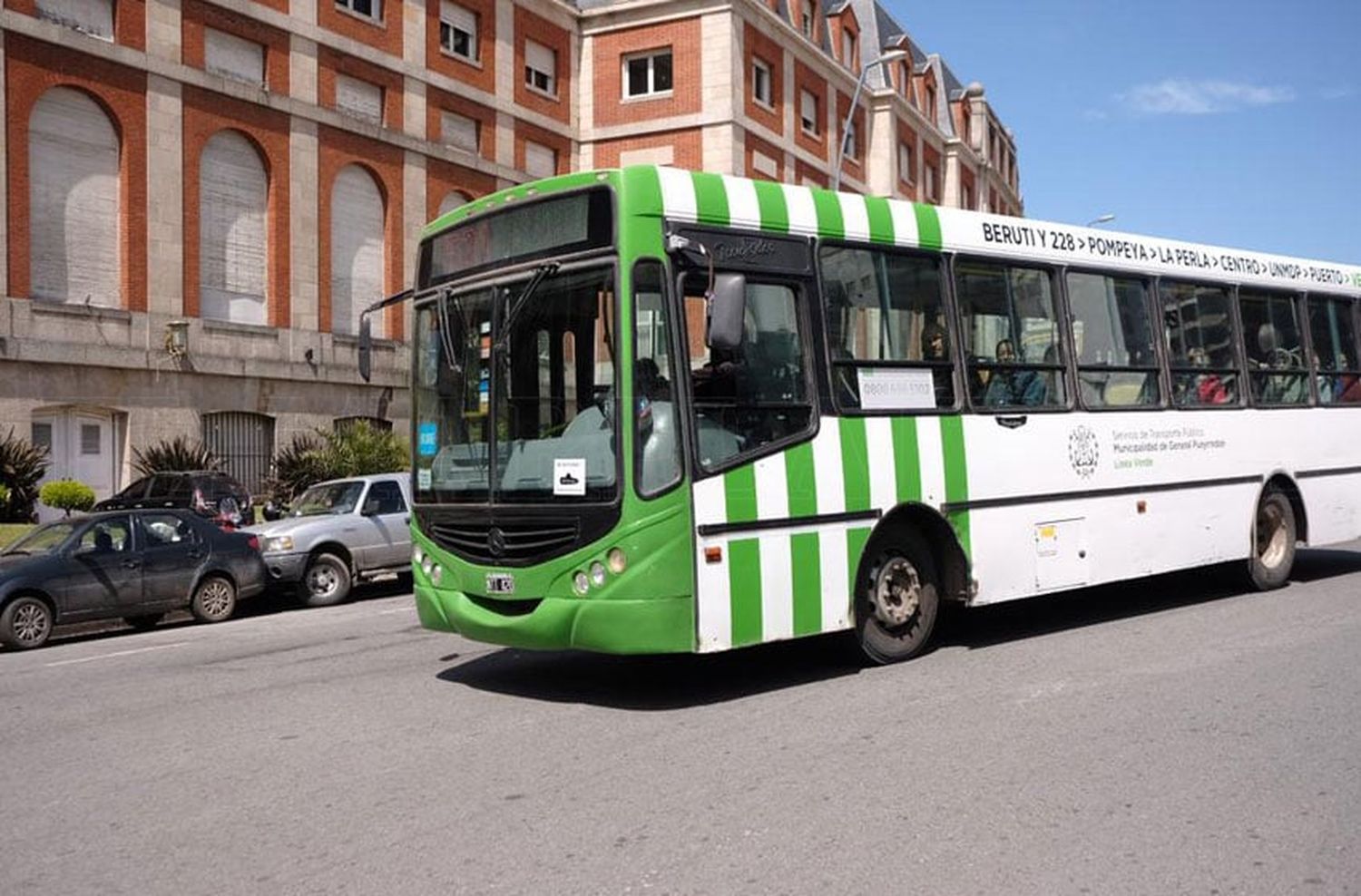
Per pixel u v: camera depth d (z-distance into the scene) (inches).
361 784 243.1
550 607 295.4
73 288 952.3
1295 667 331.6
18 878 195.8
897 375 344.5
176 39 1011.9
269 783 247.3
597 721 290.4
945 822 208.7
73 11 947.3
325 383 1141.7
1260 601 451.2
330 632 499.2
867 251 343.0
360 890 184.2
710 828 207.6
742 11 1464.1
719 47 1428.4
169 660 438.6
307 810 226.7
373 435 1066.7
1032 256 388.5
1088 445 396.2
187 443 1021.2
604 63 1471.5
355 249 1184.8
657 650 286.0
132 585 548.4
